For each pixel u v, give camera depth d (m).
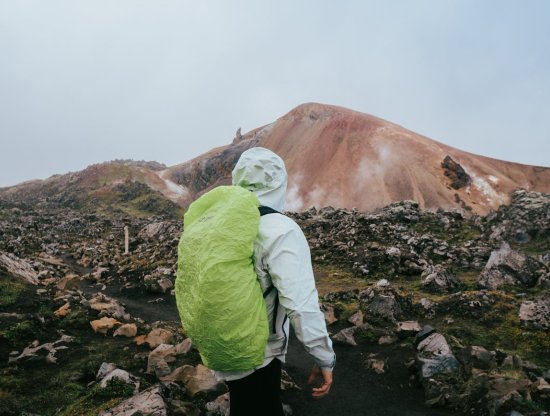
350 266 19.02
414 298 13.62
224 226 2.29
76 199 137.50
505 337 9.87
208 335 2.25
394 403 7.05
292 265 2.29
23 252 27.45
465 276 16.50
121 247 32.06
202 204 2.62
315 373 2.80
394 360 8.83
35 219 53.31
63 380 7.59
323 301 13.84
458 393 6.89
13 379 7.40
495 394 6.50
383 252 18.72
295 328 2.29
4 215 58.34
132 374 7.48
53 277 19.03
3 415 6.26
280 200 2.72
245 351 2.28
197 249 2.30
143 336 10.12
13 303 12.19
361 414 6.66
